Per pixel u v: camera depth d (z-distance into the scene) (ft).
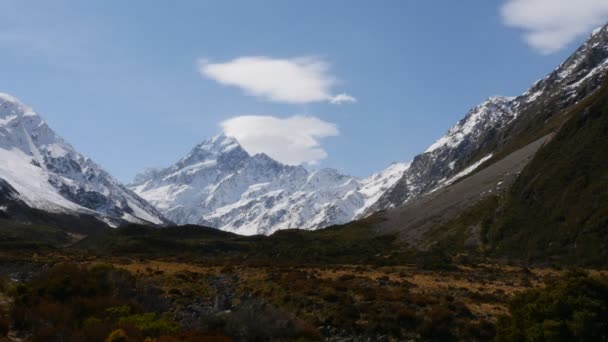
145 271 218.59
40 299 131.13
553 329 109.19
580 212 344.28
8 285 157.69
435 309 141.08
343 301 152.76
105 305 128.67
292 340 117.50
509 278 215.92
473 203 485.97
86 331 109.50
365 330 134.72
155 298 149.18
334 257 394.32
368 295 159.53
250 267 252.21
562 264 297.53
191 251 500.33
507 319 122.01
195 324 120.88
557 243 330.34
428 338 131.13
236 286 189.98
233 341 115.44
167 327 114.21
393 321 137.80
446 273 233.96
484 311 144.87
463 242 401.08
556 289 117.91
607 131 423.23
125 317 119.24
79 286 142.20
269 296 168.35
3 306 127.54
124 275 159.84
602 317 109.91
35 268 238.89
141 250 483.51
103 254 384.27
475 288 178.50
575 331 108.78
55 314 119.65
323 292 163.12
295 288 173.78
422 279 204.64
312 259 377.30
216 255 474.90
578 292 114.11
